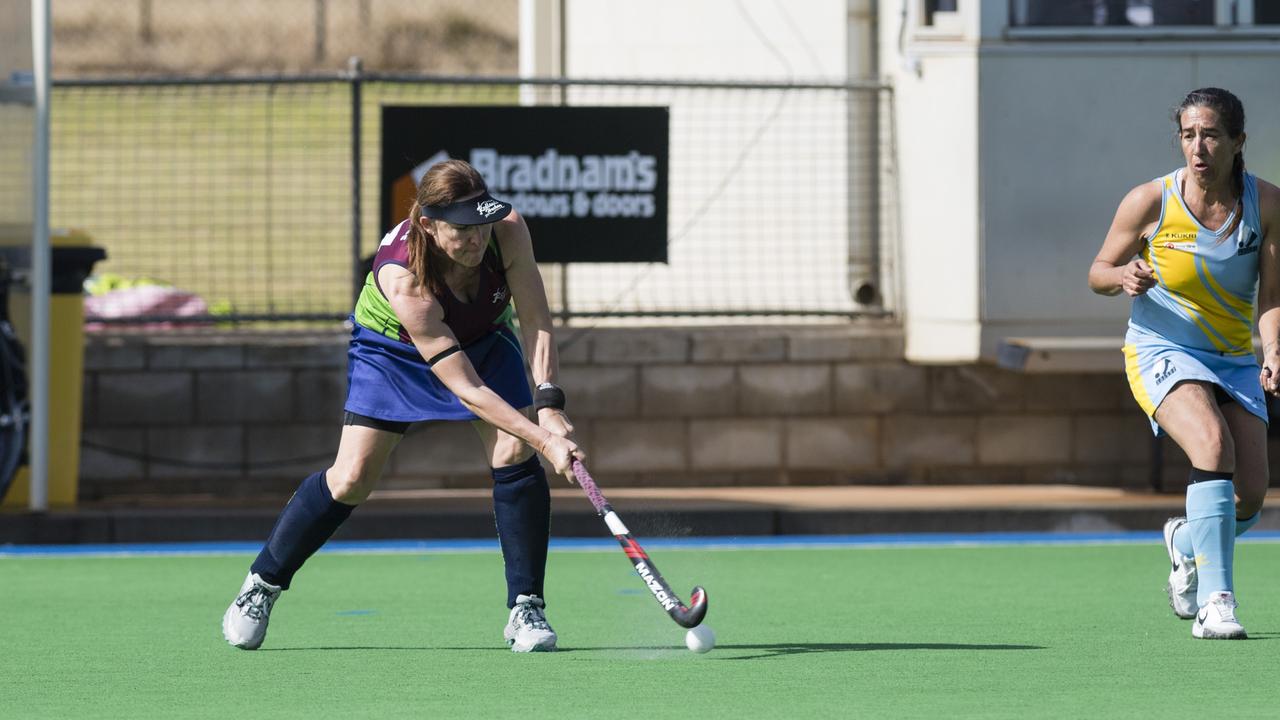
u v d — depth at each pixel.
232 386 43.78
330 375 43.94
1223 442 22.73
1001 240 42.03
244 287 56.00
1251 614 26.17
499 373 21.77
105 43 83.25
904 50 43.56
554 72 47.22
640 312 44.53
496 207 20.33
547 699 19.23
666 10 47.09
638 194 43.97
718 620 26.28
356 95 44.22
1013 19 41.97
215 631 25.14
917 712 18.36
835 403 44.91
